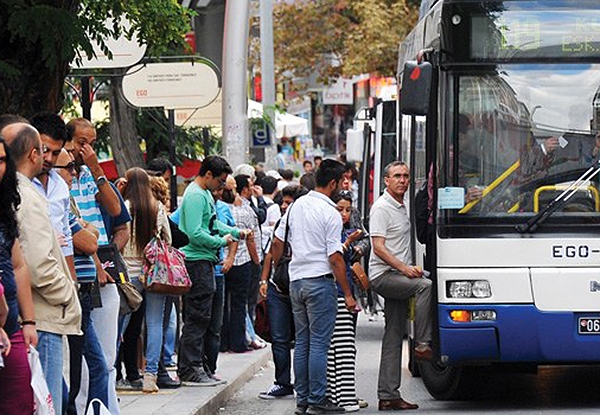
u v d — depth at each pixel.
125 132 42.38
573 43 23.62
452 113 23.59
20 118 17.17
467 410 24.97
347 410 25.30
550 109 23.55
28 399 15.21
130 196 25.33
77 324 17.02
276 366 27.89
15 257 15.59
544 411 24.39
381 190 38.22
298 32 87.00
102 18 23.98
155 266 25.20
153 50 28.80
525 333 23.27
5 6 21.45
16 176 15.43
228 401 27.52
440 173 23.56
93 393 19.91
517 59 23.61
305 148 97.50
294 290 24.62
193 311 27.28
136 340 26.14
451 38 23.62
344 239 27.17
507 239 23.34
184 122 40.91
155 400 25.03
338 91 94.00
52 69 22.05
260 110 50.72
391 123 38.25
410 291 24.53
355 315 25.67
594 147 23.50
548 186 23.45
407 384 29.58
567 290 23.23
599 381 28.92
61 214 18.06
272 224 38.38
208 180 27.28
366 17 80.56
